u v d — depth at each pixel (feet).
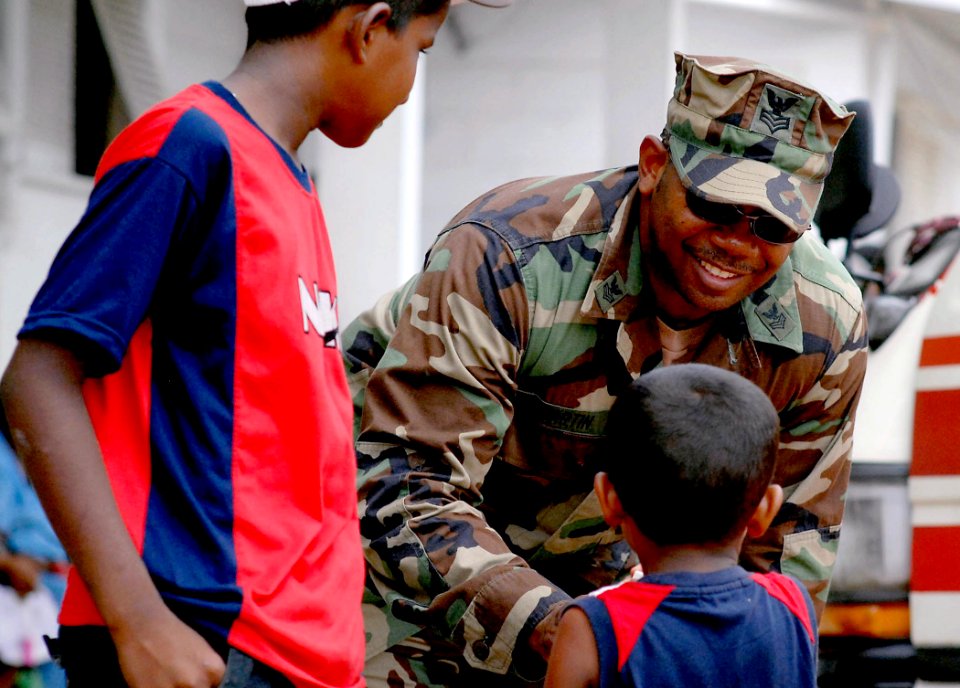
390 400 17.90
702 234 16.98
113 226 12.46
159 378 13.00
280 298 13.24
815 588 19.70
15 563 27.02
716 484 14.08
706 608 14.01
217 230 12.89
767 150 17.02
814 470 19.79
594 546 20.25
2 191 33.12
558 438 18.89
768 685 14.01
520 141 61.31
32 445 12.03
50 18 34.94
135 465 12.81
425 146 61.87
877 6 58.70
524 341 18.11
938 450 24.12
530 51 60.95
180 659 12.10
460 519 17.48
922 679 24.22
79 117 36.27
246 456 13.05
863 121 26.43
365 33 13.91
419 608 17.56
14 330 33.96
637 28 46.85
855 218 26.94
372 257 34.99
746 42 57.11
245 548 12.89
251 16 14.12
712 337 18.83
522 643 16.65
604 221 18.37
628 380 18.49
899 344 25.07
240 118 13.48
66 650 12.93
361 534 17.72
